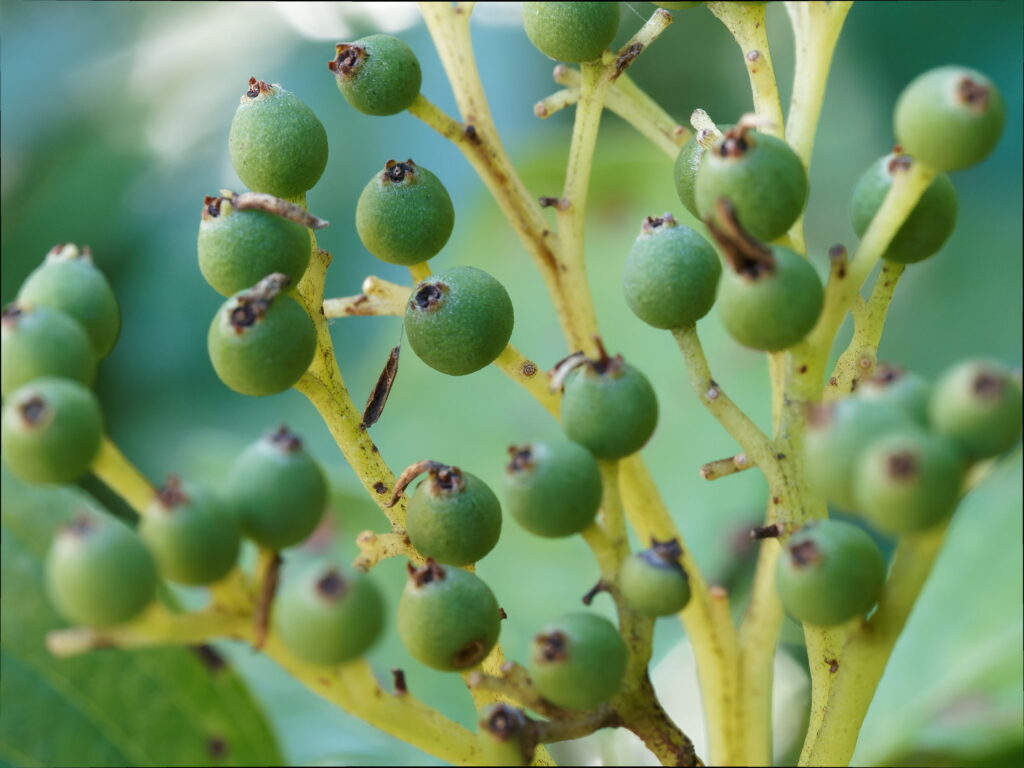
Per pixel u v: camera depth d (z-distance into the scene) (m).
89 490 0.20
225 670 0.16
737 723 0.14
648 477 0.15
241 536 0.13
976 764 0.17
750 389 0.21
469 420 0.21
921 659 0.17
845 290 0.14
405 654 0.19
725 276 0.13
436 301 0.15
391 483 0.15
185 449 0.20
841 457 0.12
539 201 0.16
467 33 0.16
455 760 0.13
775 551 0.14
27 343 0.13
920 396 0.12
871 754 0.17
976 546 0.18
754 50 0.15
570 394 0.13
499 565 0.20
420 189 0.15
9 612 0.16
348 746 0.18
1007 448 0.12
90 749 0.16
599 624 0.13
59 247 0.13
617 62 0.16
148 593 0.12
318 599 0.12
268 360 0.14
